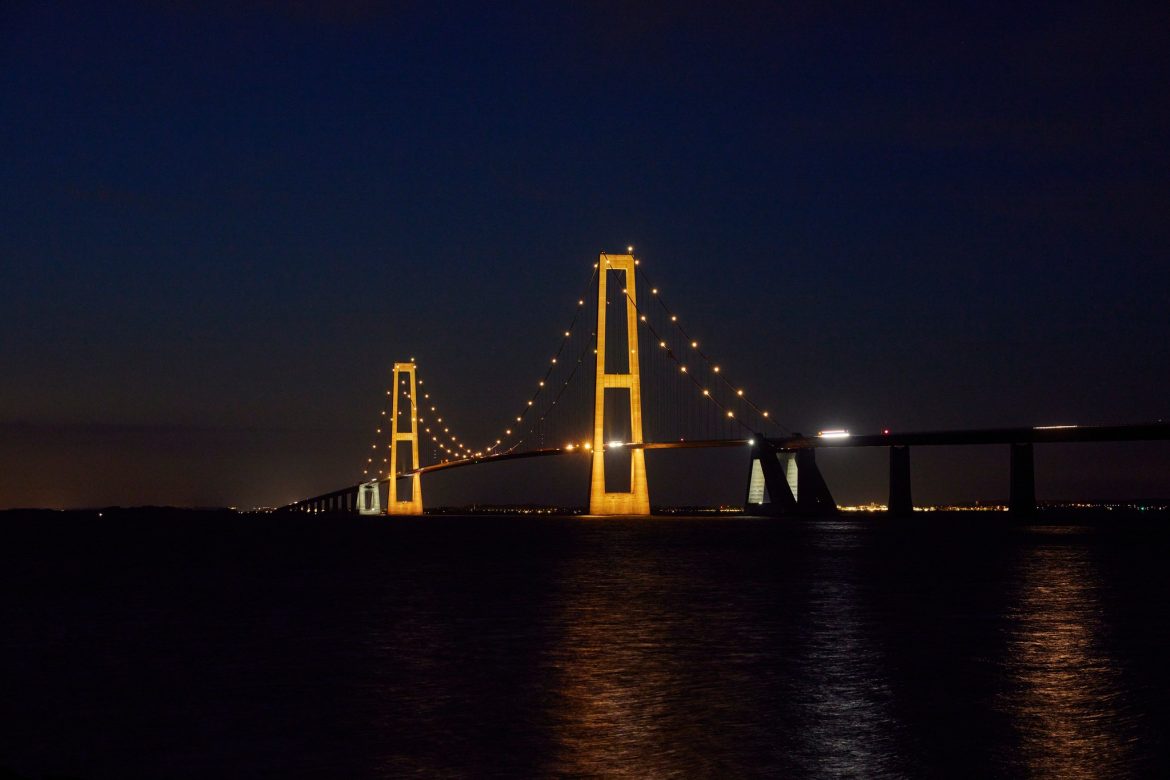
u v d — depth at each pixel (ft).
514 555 219.61
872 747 62.95
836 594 138.31
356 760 61.41
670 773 58.59
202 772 60.08
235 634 105.09
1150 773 58.08
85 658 92.43
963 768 59.06
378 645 97.55
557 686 79.15
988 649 94.17
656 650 94.22
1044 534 312.71
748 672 83.97
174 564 204.64
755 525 376.48
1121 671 83.82
